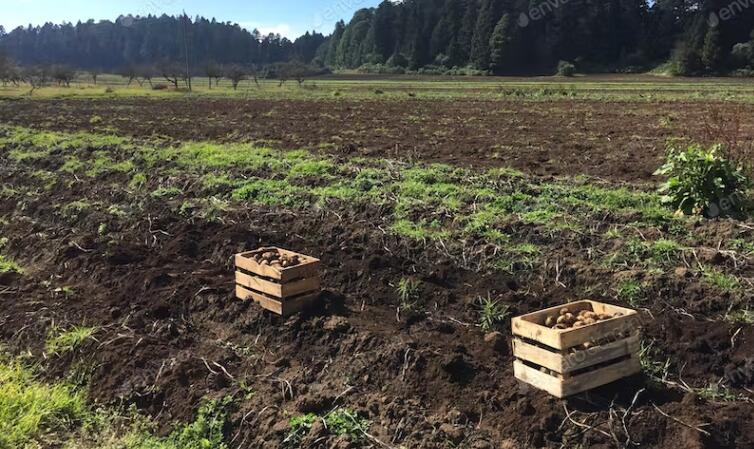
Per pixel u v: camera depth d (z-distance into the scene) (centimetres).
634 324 455
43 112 2853
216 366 539
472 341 547
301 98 3972
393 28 9031
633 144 1496
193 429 466
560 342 424
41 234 938
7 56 6944
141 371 539
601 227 783
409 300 641
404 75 8188
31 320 640
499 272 683
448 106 3039
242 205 984
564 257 694
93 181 1195
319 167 1166
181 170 1227
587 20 7800
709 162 802
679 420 418
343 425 451
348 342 548
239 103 3500
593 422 421
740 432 411
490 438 429
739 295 569
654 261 668
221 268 769
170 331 607
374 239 793
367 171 1115
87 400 516
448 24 8531
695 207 805
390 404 467
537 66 7825
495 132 1831
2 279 776
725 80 5862
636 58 7800
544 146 1503
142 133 1908
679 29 7750
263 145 1584
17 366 557
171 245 838
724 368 475
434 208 871
